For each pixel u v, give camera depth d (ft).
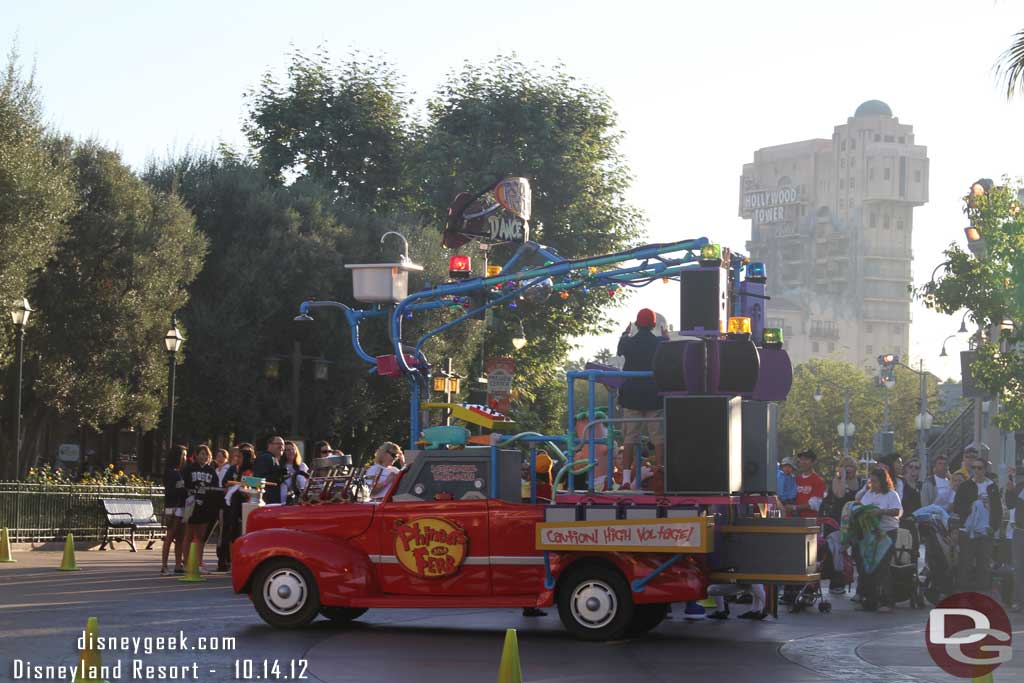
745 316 55.31
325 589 52.49
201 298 163.43
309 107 218.79
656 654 47.47
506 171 184.85
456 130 195.52
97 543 112.47
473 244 181.37
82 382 132.57
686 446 49.01
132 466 171.63
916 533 71.10
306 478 81.66
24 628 51.24
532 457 56.39
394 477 53.88
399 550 52.54
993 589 79.00
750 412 51.19
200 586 72.59
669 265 59.52
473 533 52.13
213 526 82.89
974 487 75.36
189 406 159.02
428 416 69.41
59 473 121.70
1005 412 94.48
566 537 50.19
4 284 117.19
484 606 51.26
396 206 208.44
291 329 164.76
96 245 135.85
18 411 110.11
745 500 50.98
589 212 190.90
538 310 183.01
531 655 46.73
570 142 191.31
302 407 163.84
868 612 65.67
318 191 178.81
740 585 50.60
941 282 94.27
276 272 162.20
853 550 67.36
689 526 48.73
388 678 40.93
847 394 331.36
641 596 49.90
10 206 117.39
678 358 49.06
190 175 172.45
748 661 46.03
